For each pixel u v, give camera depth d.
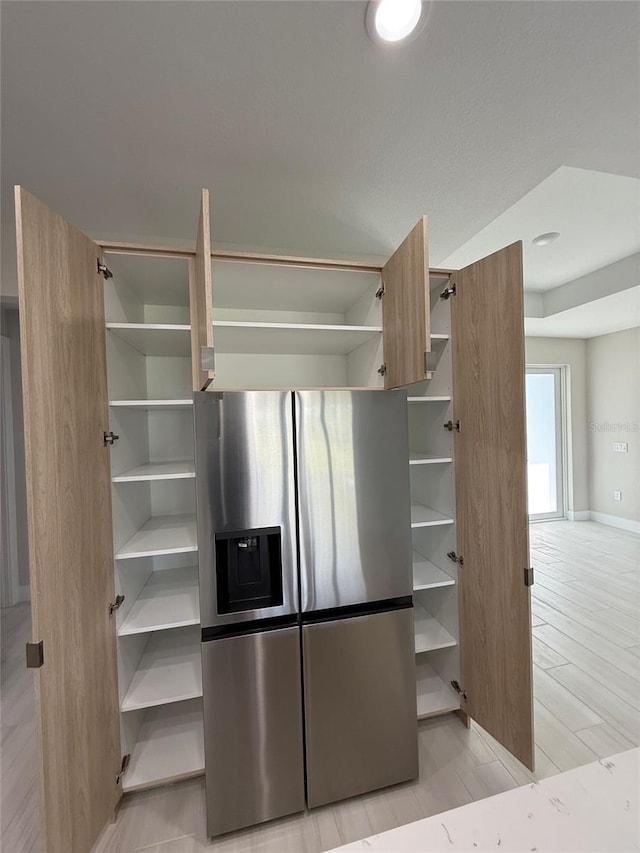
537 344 5.04
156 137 1.41
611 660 2.31
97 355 1.38
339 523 1.48
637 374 4.63
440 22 1.02
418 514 1.95
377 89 1.22
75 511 1.18
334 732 1.46
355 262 1.70
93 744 1.23
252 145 1.46
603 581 3.40
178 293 1.89
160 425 2.04
